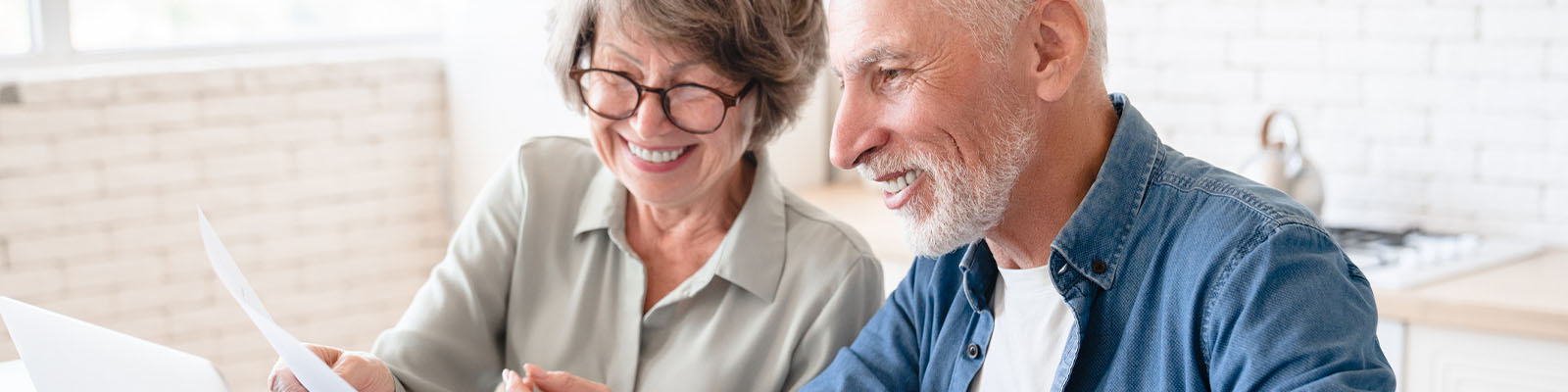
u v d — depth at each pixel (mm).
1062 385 1419
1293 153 3100
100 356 1503
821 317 1770
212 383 1557
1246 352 1248
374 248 4086
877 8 1331
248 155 3770
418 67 4102
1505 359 2547
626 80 1753
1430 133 3211
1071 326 1458
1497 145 3135
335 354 1724
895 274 3174
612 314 1888
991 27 1321
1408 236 3090
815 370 1754
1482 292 2617
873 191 3844
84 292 3535
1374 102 3262
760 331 1783
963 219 1381
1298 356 1218
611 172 1884
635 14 1703
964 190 1363
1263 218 1297
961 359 1584
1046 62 1367
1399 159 3256
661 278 1894
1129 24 3549
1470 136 3164
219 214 3740
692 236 1882
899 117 1349
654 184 1786
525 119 3992
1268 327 1240
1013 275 1510
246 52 3943
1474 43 3123
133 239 3600
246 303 1414
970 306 1600
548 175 1978
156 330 3684
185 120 3635
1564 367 2480
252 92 3748
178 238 3682
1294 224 1282
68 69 3580
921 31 1315
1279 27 3342
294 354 1396
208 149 3689
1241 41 3396
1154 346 1376
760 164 1887
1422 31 3176
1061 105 1397
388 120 4055
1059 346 1471
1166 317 1356
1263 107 3393
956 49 1319
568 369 1872
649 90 1736
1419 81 3201
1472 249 2943
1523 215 3131
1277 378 1224
